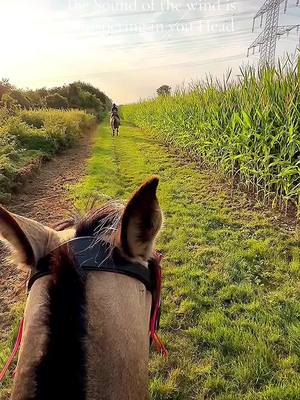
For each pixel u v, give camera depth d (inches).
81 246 52.4
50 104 1707.7
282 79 288.8
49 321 42.2
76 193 358.0
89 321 43.7
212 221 271.6
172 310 165.3
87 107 1977.1
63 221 68.6
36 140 600.1
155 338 70.3
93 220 57.6
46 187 402.9
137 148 660.7
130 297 50.0
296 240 228.1
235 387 124.0
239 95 371.2
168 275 196.5
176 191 350.3
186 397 121.0
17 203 346.6
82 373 40.7
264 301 171.5
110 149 659.4
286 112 269.9
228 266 201.9
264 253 214.8
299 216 256.5
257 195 307.3
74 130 807.7
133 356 45.8
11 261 54.2
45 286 47.1
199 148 442.6
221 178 381.7
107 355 43.3
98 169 466.3
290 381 125.0
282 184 273.3
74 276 45.4
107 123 1540.4
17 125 613.3
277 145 293.1
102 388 41.7
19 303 177.0
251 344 141.4
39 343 41.9
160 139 783.7
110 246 52.6
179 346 143.0
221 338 147.2
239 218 274.8
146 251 52.4
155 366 132.9
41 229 57.8
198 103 490.6
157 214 51.1
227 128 370.9
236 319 158.6
